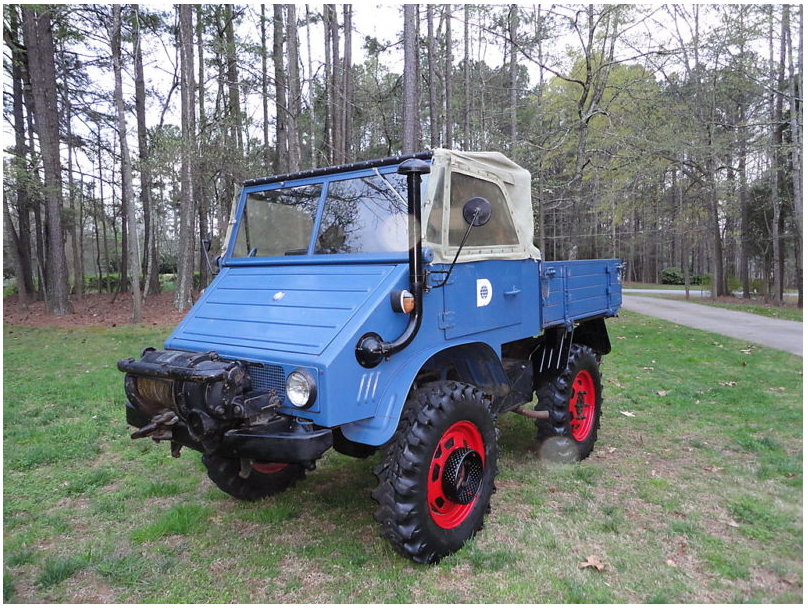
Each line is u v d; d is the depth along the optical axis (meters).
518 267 3.99
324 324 2.87
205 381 2.61
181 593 2.80
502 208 3.91
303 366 2.66
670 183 25.20
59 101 21.38
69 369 8.53
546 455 4.50
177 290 17.89
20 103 19.50
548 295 4.32
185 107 14.91
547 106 13.87
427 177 3.20
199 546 3.27
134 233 14.03
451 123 17.92
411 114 9.52
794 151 16.59
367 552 3.14
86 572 3.02
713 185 19.22
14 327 13.77
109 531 3.50
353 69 19.70
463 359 3.70
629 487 3.98
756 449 4.69
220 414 2.64
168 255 38.47
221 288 3.74
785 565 2.92
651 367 8.17
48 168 15.86
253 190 4.04
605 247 30.23
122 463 4.68
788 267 25.17
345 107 16.25
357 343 2.73
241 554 3.17
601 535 3.27
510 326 3.88
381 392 2.86
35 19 14.92
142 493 4.02
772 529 3.32
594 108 12.14
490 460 3.38
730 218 25.73
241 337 3.07
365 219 3.40
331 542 3.27
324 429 2.76
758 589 2.72
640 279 50.50
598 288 5.25
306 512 3.71
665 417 5.69
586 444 4.60
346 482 4.20
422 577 2.87
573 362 4.52
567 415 4.42
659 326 13.17
